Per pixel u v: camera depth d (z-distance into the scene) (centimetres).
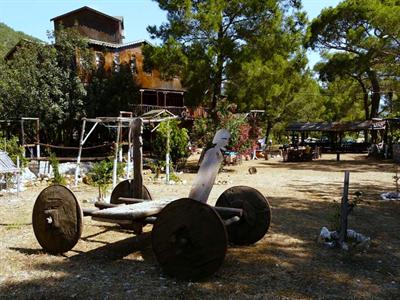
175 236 469
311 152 2708
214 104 2241
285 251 594
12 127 2253
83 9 3055
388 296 435
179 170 1841
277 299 420
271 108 3069
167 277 480
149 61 2189
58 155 2491
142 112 2661
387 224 784
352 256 571
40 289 442
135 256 565
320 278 483
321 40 3044
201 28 2050
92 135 2648
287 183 1462
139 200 641
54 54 2427
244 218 617
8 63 2502
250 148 1978
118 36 3138
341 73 3133
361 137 5862
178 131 1777
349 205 652
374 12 2534
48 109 2280
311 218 832
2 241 639
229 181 1507
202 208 458
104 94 2491
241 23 2170
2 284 457
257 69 1998
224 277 482
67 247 557
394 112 3953
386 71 3475
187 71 2030
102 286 451
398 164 2328
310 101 3953
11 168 1114
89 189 1221
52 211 555
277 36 2108
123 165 1281
